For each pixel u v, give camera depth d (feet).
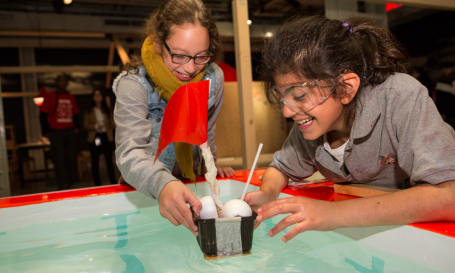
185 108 2.07
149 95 3.82
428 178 1.97
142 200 3.58
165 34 3.31
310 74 2.20
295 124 3.47
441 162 1.97
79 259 2.24
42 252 2.40
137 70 3.76
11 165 18.54
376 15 9.68
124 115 3.35
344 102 2.39
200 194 3.97
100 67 16.30
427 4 9.62
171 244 2.49
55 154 14.32
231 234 2.07
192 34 3.23
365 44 2.51
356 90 2.35
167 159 4.22
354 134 2.57
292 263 2.03
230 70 17.43
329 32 2.34
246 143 8.36
